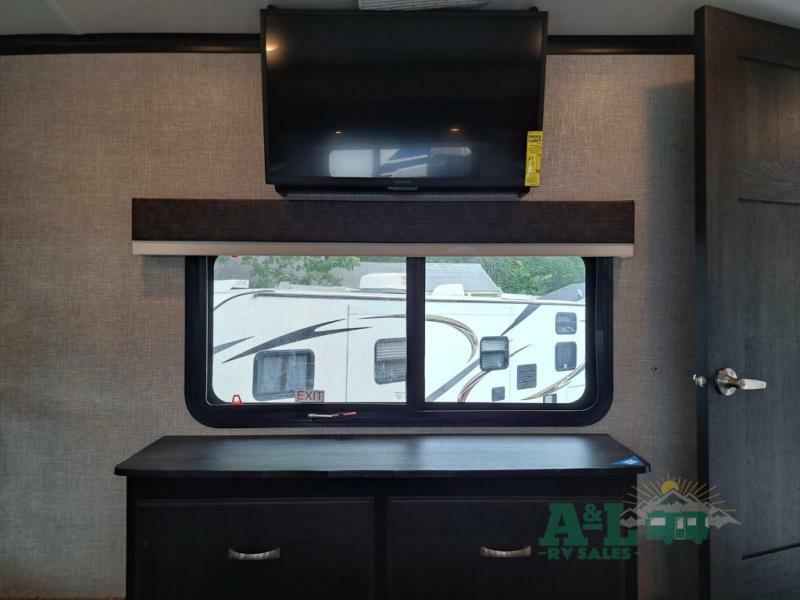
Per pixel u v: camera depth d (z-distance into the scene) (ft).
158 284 6.55
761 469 5.71
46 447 6.49
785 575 5.79
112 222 6.54
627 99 6.72
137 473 5.14
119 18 6.17
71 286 6.52
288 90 5.80
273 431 6.60
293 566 5.21
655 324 6.71
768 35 5.83
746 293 5.69
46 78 6.53
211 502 5.21
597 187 6.70
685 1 5.84
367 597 5.22
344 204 6.38
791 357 5.90
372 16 5.73
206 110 6.57
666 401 6.68
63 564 6.48
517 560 5.27
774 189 5.84
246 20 6.24
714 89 5.54
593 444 6.12
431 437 6.46
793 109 5.96
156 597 5.17
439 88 5.85
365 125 5.91
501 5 5.89
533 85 5.86
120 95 6.55
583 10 6.05
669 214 6.74
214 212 6.28
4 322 6.50
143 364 6.54
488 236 6.42
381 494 5.26
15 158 6.52
